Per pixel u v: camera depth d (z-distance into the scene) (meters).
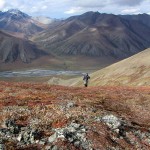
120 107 34.69
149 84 125.31
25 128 22.08
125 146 21.92
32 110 26.73
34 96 34.06
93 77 174.12
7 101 30.59
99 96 39.41
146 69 146.25
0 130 21.14
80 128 22.53
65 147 19.69
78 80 189.00
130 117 30.39
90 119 24.80
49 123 23.39
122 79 146.62
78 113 26.09
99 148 20.64
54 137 20.59
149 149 22.53
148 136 24.62
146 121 30.55
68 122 23.59
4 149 18.39
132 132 24.62
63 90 42.97
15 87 42.25
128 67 159.75
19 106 28.41
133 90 49.34
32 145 19.64
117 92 45.59
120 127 24.38
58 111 26.39
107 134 22.69
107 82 152.88
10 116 24.52
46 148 19.36
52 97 34.22
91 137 21.45
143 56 170.12
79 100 33.84
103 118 25.52
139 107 35.72
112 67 174.12
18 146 19.31
